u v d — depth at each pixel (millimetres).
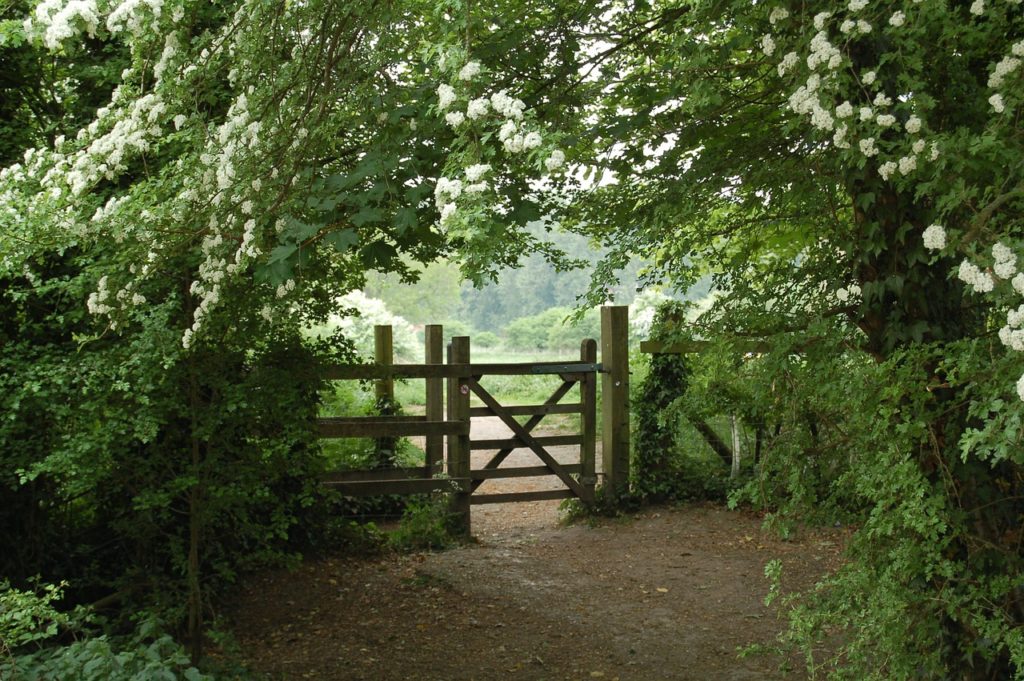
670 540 7242
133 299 3852
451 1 3025
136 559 5059
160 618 4488
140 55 3793
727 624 5465
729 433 8352
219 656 4746
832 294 3857
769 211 4355
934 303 3619
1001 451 2236
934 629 3152
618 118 4258
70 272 4688
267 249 3881
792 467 3619
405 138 3824
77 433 4125
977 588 3186
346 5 3611
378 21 3662
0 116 4941
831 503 3723
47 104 5078
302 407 4789
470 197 2596
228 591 5703
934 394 3447
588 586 6215
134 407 4289
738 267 4203
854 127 2910
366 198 3650
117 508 4953
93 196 3988
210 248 3785
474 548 7211
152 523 4734
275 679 4605
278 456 4738
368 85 3844
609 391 8078
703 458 8359
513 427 7781
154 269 3949
